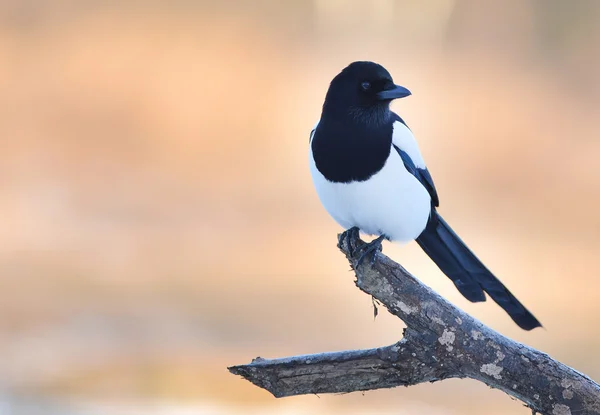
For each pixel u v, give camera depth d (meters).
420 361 5.49
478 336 5.40
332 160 6.65
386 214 6.72
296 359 5.49
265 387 5.57
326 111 6.73
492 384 5.46
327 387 5.57
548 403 5.37
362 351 5.49
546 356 5.36
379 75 6.61
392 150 6.65
